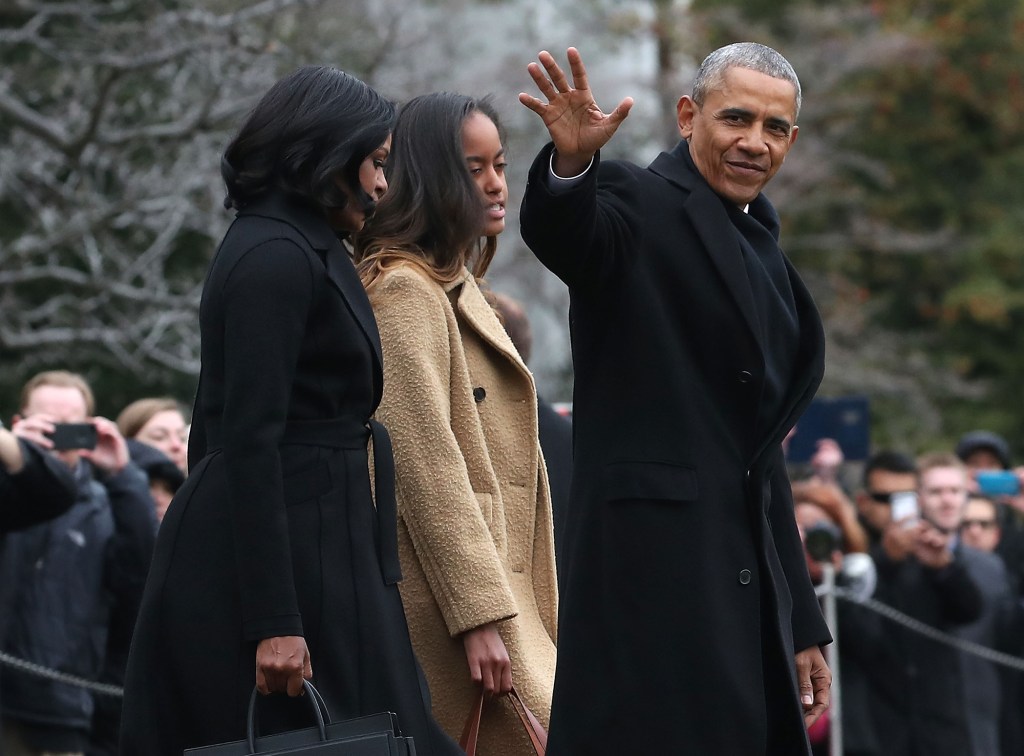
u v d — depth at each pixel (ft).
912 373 241.96
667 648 41.78
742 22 232.73
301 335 42.29
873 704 88.79
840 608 88.28
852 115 242.99
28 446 58.23
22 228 151.33
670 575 42.01
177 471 78.33
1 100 123.34
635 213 43.57
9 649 69.97
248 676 41.55
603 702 42.04
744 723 41.63
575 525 43.39
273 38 124.98
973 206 273.33
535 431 52.65
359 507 43.37
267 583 40.73
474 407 50.47
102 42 131.23
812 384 44.88
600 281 43.01
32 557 70.44
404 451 48.34
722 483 42.83
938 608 89.92
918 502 91.30
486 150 53.62
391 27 130.52
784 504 46.44
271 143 43.70
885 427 230.27
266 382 41.45
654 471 42.37
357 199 44.70
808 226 245.86
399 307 49.62
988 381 260.21
